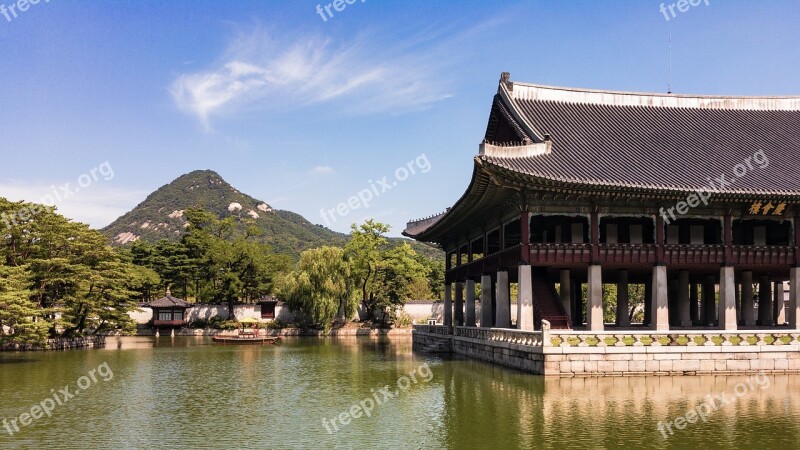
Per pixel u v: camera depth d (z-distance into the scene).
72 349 71.56
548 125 54.38
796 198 44.56
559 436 25.42
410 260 111.19
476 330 54.47
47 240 67.12
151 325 105.44
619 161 48.19
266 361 57.47
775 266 47.91
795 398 32.66
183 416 30.98
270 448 24.64
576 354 39.31
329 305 103.12
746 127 57.53
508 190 45.34
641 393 34.03
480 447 24.05
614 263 45.78
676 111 60.22
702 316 69.31
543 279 52.94
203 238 117.38
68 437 26.58
